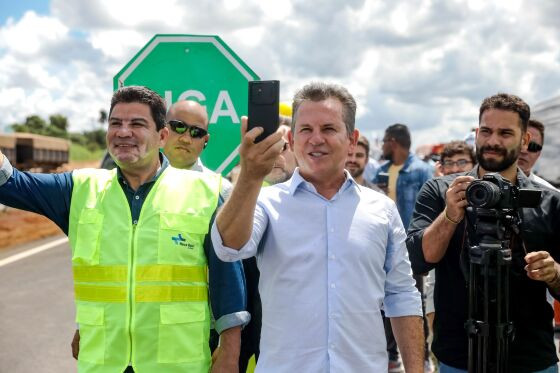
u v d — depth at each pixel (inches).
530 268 103.7
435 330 122.3
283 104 184.1
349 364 92.0
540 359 114.3
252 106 77.5
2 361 220.7
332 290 92.4
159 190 101.7
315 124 93.3
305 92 95.2
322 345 91.5
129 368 96.0
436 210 124.7
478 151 121.9
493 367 105.1
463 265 114.4
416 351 99.9
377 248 96.9
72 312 287.9
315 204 95.5
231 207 80.7
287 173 148.5
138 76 150.2
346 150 95.6
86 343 97.5
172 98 150.3
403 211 257.8
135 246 97.7
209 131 150.8
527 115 119.3
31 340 245.0
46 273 382.9
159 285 96.8
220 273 102.0
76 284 99.7
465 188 108.3
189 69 149.8
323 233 94.4
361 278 94.5
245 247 86.4
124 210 100.1
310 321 91.7
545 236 115.5
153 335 95.9
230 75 149.3
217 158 151.5
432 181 128.6
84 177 104.2
